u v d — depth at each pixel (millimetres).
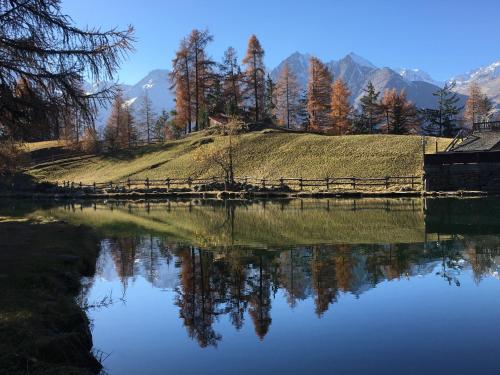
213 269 14375
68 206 39312
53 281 10359
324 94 76875
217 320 9844
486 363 7496
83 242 16734
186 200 44062
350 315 9922
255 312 10297
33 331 7066
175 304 10977
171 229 23344
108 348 8391
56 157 77438
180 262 15453
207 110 83812
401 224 23047
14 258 12344
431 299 10867
